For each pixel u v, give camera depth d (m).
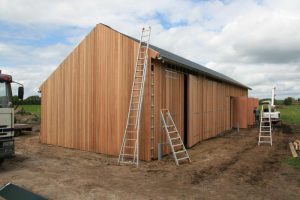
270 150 14.64
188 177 9.55
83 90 14.41
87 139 14.20
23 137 19.55
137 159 10.92
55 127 15.76
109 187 8.42
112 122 13.21
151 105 12.05
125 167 10.83
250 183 8.98
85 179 9.20
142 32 12.25
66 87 15.19
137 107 12.16
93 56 14.01
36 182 8.86
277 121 27.09
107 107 13.41
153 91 12.18
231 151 14.32
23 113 33.06
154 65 12.22
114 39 13.19
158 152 12.16
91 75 14.08
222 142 17.28
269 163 11.65
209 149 14.84
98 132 13.74
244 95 31.62
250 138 19.23
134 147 11.96
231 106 25.42
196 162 11.77
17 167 10.84
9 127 10.23
